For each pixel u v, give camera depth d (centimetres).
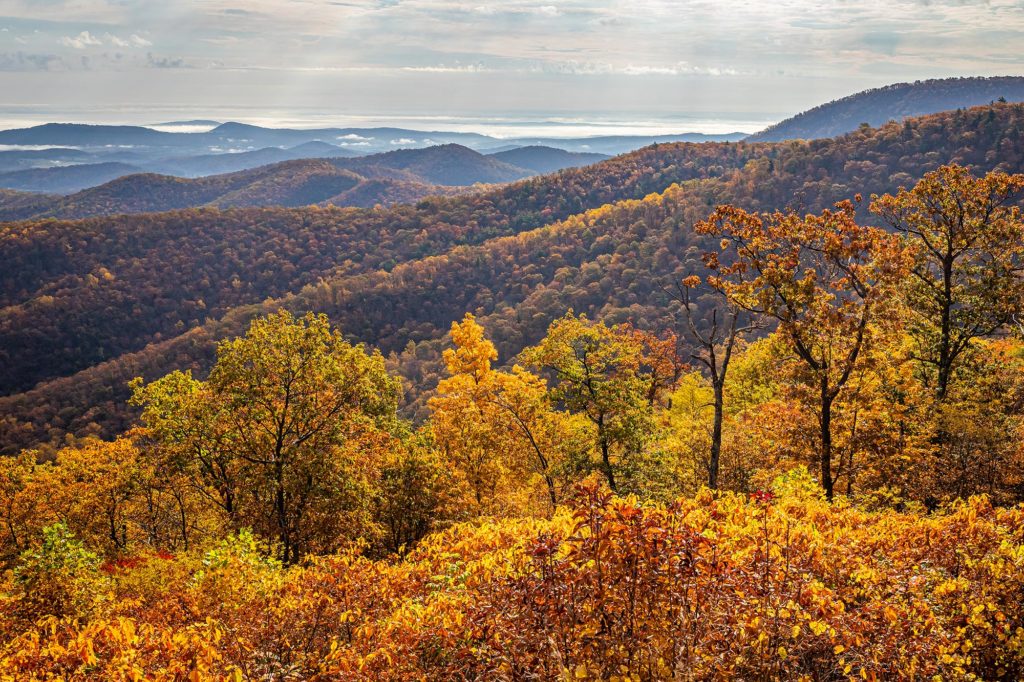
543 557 466
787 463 1706
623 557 444
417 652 538
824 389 1557
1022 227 1780
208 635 594
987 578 564
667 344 3322
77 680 524
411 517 1942
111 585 1086
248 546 859
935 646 463
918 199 1886
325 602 691
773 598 472
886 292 1513
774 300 1572
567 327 2059
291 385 1891
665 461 2028
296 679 553
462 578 680
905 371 1797
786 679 452
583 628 436
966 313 1850
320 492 1797
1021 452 1338
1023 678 470
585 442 2033
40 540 2009
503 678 444
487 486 2239
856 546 694
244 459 1903
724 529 623
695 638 429
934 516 981
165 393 2192
